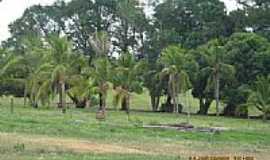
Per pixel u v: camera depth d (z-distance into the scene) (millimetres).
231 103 82875
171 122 62719
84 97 73000
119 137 41156
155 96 90750
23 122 46094
